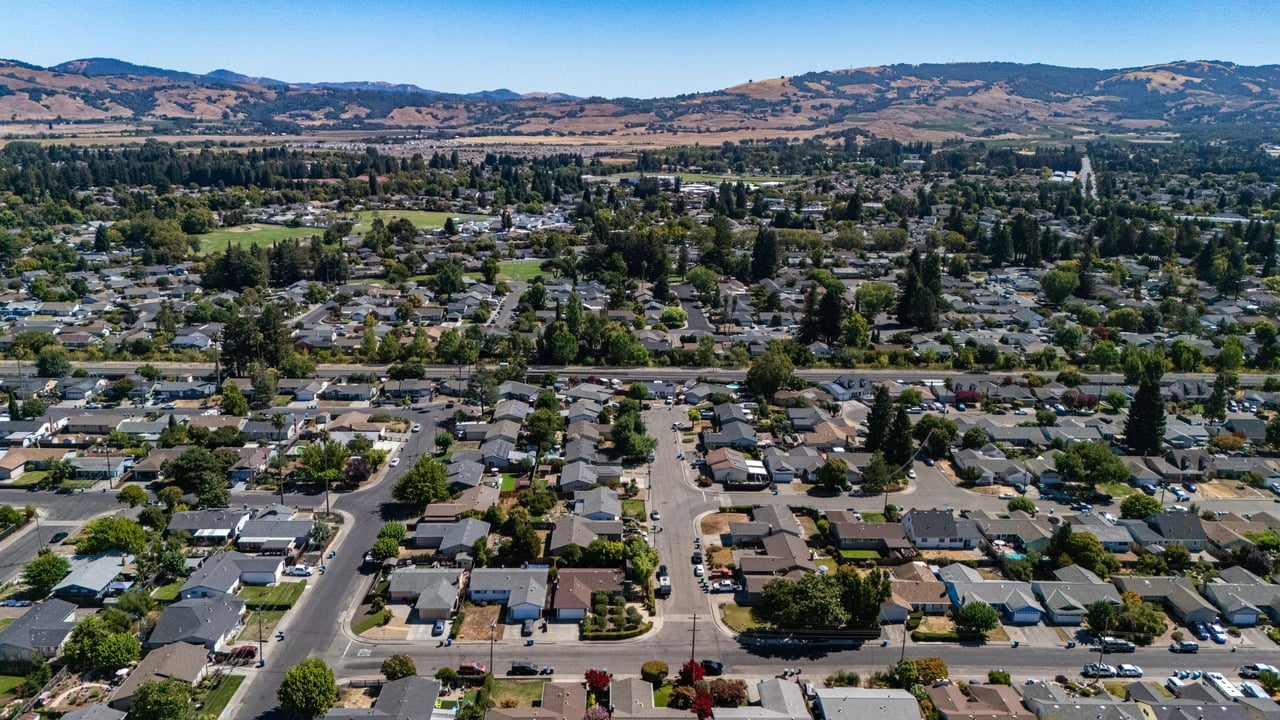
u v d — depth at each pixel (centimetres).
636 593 11788
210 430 16138
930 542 13288
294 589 11712
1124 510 14062
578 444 16138
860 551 13075
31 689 9481
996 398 19762
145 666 9638
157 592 11512
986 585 11744
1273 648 10912
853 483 15538
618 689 9531
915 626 11175
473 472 15075
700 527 13750
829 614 10800
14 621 10350
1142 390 16600
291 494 14575
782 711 9200
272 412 18088
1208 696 9719
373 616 11156
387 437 17138
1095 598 11556
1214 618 11294
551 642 10738
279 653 10344
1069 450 15812
